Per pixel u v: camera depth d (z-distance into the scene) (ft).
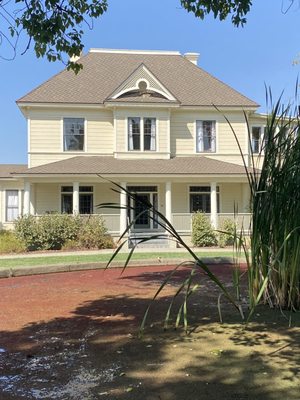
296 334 16.11
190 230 69.77
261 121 82.33
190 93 83.05
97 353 14.66
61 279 32.86
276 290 19.62
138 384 11.96
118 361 13.80
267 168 18.85
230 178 72.33
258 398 10.93
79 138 77.87
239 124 81.25
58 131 77.00
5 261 45.39
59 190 75.82
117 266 40.16
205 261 41.34
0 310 21.68
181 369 12.96
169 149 78.43
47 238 63.82
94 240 65.05
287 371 12.59
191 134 80.59
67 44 22.38
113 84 82.79
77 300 23.88
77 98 77.51
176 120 80.38
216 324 17.71
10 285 30.30
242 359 13.64
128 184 76.02
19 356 14.62
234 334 16.28
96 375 12.73
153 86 78.84
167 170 71.56
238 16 23.62
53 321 19.21
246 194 78.33
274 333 16.29
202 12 23.86
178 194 78.02
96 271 37.68
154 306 21.54
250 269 19.20
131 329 17.46
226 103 80.79
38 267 36.65
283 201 18.53
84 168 71.15
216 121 80.94
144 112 77.56
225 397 11.02
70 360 14.07
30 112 76.38
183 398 11.02
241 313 18.57
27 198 69.97
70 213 73.26
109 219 69.26
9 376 12.88
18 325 18.70
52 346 15.58
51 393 11.59
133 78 78.23
